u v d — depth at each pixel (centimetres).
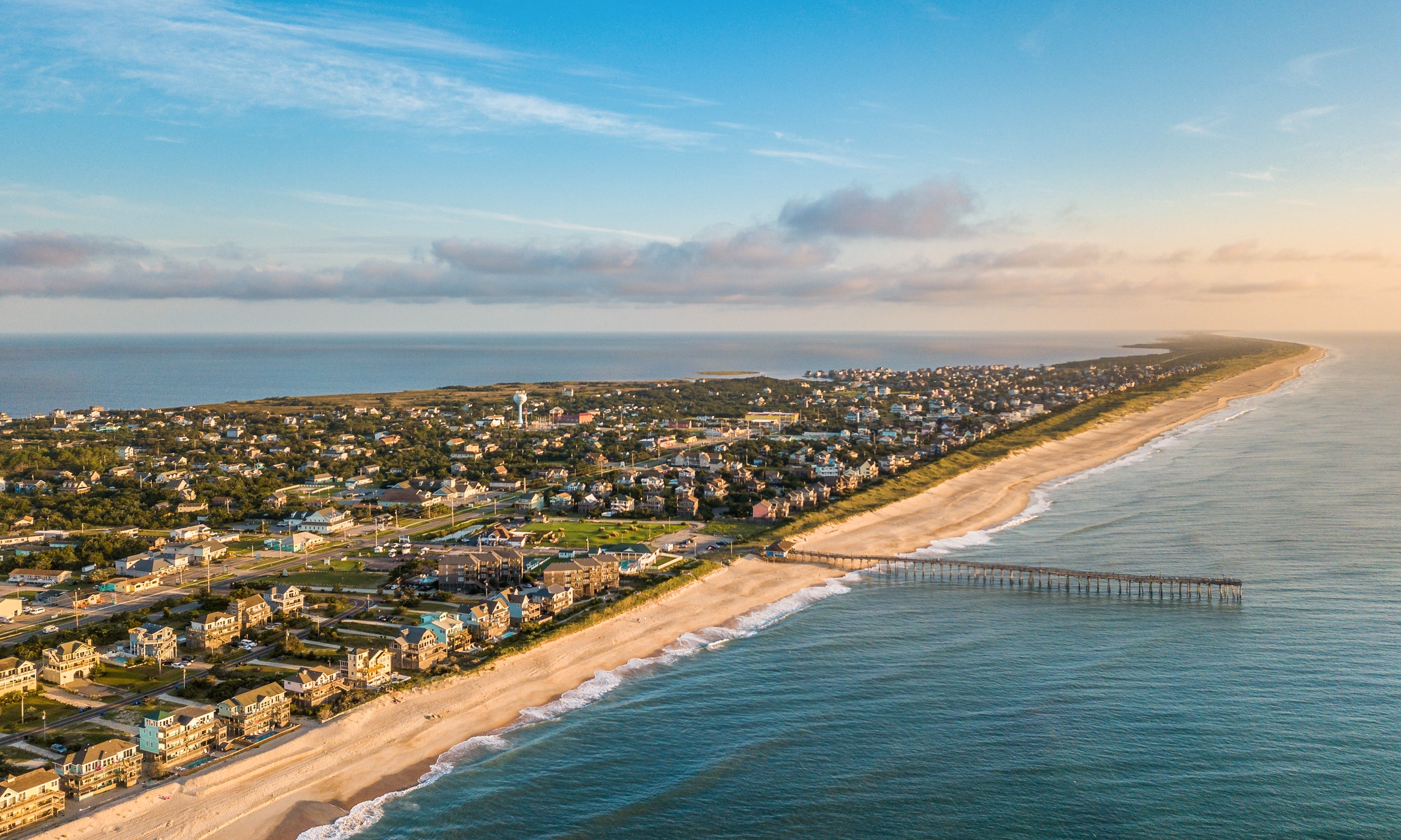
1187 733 14650
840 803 12962
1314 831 11975
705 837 12275
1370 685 16225
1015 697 16262
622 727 15550
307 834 12512
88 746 14275
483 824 12706
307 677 16138
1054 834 12081
